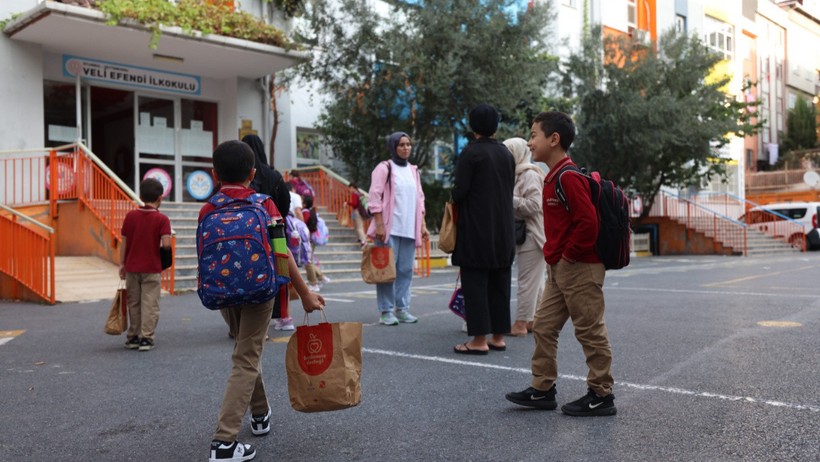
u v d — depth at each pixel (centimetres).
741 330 667
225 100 1759
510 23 1650
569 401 420
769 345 584
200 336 693
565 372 495
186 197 1712
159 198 632
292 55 1563
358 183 1812
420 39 1593
